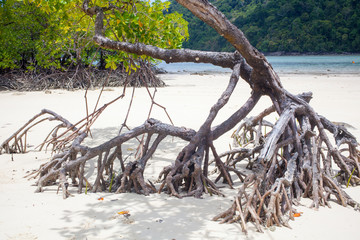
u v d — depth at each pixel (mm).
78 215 3982
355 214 4039
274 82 4918
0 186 5031
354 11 136500
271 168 4168
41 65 20984
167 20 5566
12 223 3746
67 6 5434
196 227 3664
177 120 10164
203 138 4883
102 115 11266
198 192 4605
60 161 4945
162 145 7605
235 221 3793
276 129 4336
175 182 4742
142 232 3547
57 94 18625
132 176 4711
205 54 5062
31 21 19922
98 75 23547
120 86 23297
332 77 30312
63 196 4551
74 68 22391
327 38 138250
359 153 5441
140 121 10172
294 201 4324
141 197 4613
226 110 12109
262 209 3896
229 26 4121
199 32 174000
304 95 5348
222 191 4859
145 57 5621
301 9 146125
